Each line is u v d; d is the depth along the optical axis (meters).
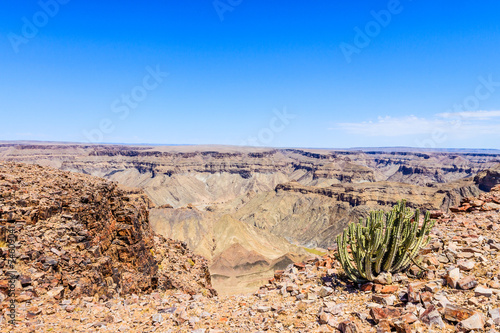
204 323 9.67
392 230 11.02
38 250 14.19
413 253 11.07
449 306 8.24
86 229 18.14
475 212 18.42
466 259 11.51
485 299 8.71
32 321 9.93
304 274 13.13
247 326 9.19
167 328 9.57
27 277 12.17
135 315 10.80
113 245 21.86
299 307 9.87
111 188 25.61
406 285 10.45
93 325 9.92
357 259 11.07
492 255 11.67
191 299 12.53
